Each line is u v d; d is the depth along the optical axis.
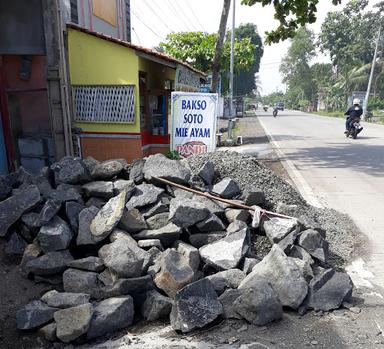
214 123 8.55
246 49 18.89
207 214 4.27
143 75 9.39
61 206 4.23
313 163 11.06
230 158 6.00
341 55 52.22
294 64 76.81
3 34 7.24
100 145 8.94
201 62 18.16
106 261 3.54
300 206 5.60
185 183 4.98
